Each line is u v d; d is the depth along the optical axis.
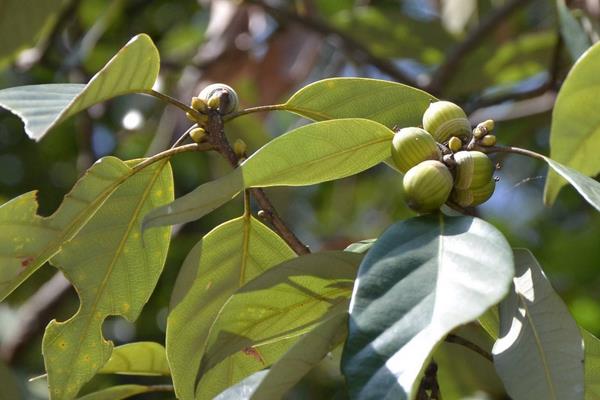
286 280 0.75
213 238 0.80
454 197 0.75
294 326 0.77
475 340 0.83
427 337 0.66
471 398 1.10
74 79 1.52
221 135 0.79
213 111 0.79
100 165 0.78
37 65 1.51
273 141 0.73
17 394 1.16
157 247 0.81
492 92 1.48
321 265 0.75
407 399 0.65
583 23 1.10
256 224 0.80
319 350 0.70
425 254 0.70
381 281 0.69
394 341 0.67
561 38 1.17
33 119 0.72
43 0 1.19
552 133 0.88
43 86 0.76
